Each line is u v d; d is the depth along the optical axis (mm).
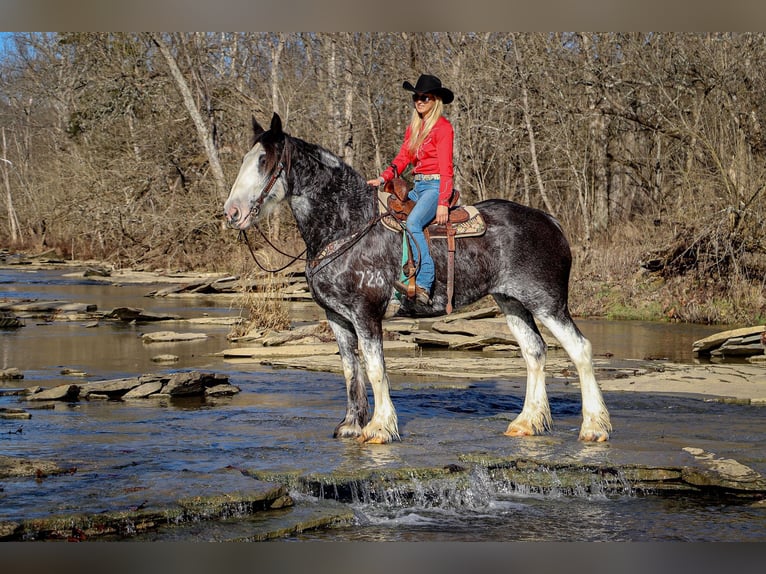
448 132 7816
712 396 10625
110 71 35781
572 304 21719
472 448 7668
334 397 10570
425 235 7824
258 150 7574
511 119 28953
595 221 28516
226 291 27031
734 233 20047
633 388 11195
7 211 61906
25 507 5977
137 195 35844
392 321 19125
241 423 8906
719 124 22922
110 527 5859
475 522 6383
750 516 6508
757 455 7516
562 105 26844
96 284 31109
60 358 13766
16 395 10586
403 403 10211
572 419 9188
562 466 7160
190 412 9539
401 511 6594
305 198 7734
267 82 38812
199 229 35031
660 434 8383
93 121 36312
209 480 6625
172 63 32906
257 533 5914
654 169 28250
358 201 7793
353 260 7703
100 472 6902
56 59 50562
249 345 15609
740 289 19719
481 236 7922
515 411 9734
